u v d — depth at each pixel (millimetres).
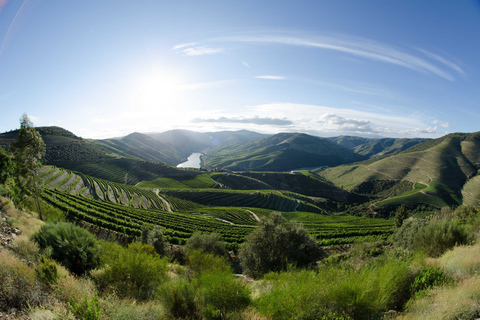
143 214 57406
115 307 5270
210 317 6043
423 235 11047
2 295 4820
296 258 18984
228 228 55250
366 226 68562
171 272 12852
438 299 5223
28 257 7387
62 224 9477
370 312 5320
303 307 5543
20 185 22547
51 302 5230
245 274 20031
